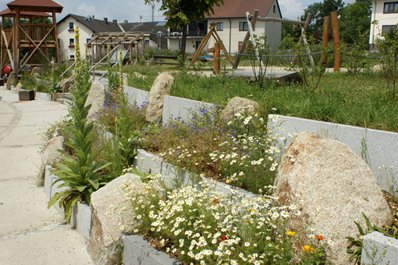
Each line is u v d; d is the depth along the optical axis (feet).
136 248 12.97
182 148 18.26
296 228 10.84
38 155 28.37
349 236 10.26
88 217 15.98
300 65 29.53
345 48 39.47
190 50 181.78
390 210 11.11
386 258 9.01
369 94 19.47
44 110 47.91
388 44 21.45
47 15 88.58
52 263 14.37
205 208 12.34
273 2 168.45
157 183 16.02
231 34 169.68
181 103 23.50
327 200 10.74
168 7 78.64
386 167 12.82
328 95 19.42
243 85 25.17
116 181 15.74
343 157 11.27
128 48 68.69
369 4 170.60
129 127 20.76
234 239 10.85
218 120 19.44
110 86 38.01
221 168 15.90
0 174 24.62
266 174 14.14
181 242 11.34
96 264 14.08
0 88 79.00
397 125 14.02
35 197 20.79
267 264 10.24
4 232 16.85
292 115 17.12
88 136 18.54
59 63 77.46
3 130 37.22
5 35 86.94
